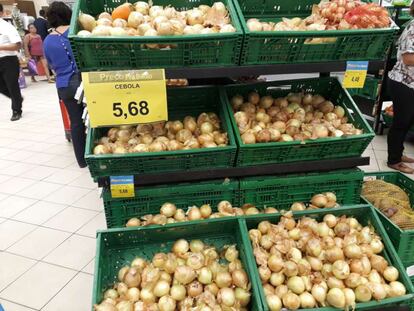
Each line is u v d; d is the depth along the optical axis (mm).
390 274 1420
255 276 1354
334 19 1559
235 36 1329
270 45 1403
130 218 1644
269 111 1849
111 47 1267
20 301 2068
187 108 1908
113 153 1491
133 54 1304
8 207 3084
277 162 1647
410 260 1694
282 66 1462
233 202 1698
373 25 1467
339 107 1895
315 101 1941
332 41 1444
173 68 1374
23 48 9250
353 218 1644
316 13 1679
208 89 1874
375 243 1508
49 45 3398
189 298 1342
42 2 12633
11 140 4777
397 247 1646
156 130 1696
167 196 1623
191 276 1372
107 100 1350
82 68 1311
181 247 1515
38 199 3215
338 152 1689
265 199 1722
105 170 1506
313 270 1425
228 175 1607
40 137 4883
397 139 3498
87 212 2992
